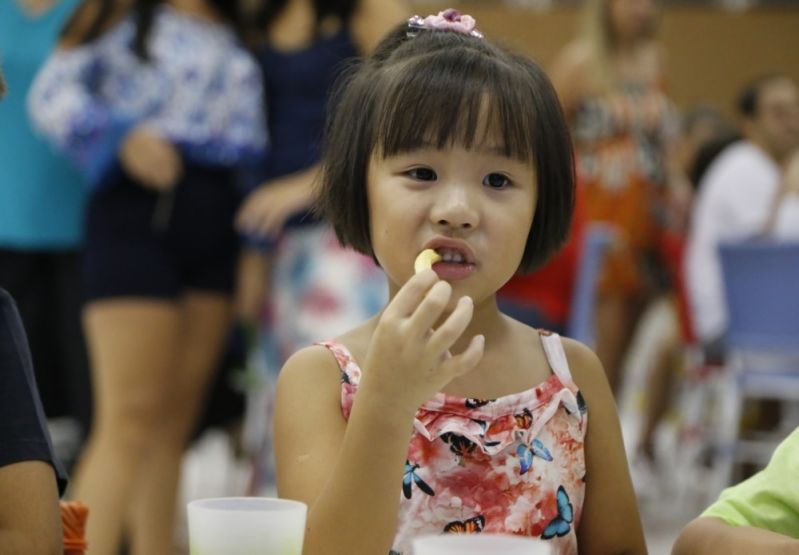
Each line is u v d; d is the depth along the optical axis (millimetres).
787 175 9078
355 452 1991
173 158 5273
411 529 2381
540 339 2609
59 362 6160
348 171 2438
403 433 1980
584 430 2551
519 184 2361
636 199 8570
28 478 2197
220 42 5387
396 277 2354
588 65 8547
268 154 5465
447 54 2361
